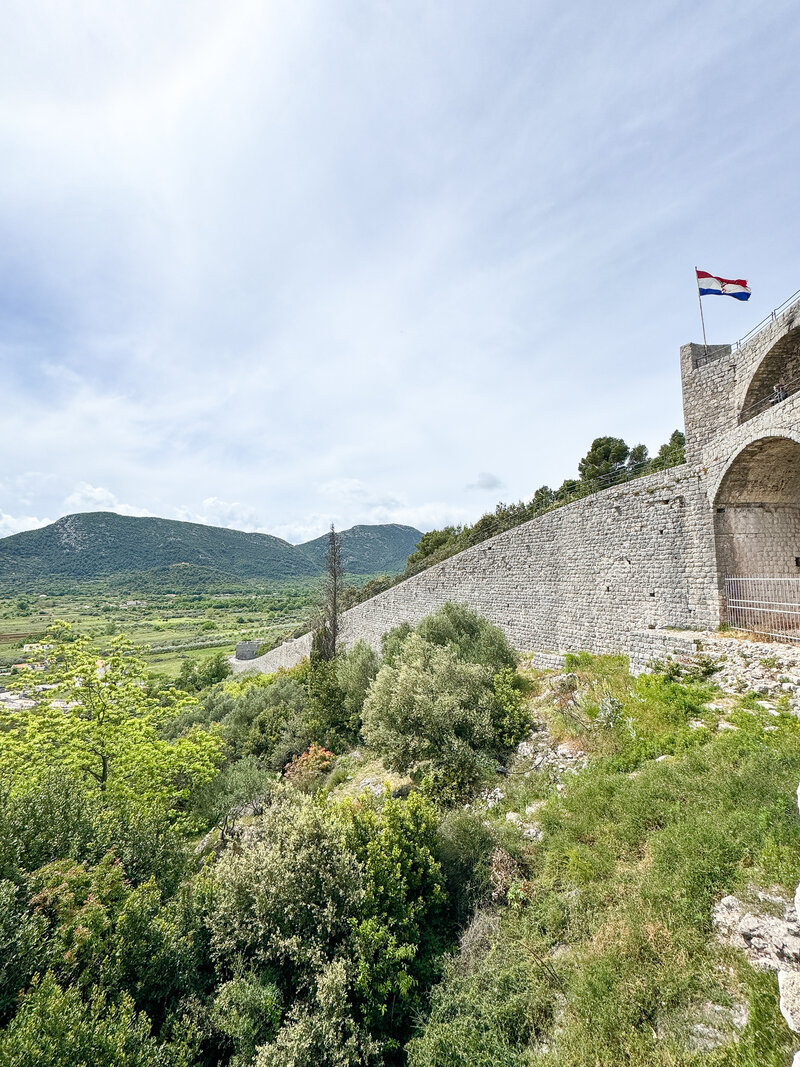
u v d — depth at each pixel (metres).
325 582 38.03
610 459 35.06
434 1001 6.54
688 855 6.30
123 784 15.00
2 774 11.38
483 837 8.87
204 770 16.39
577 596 19.94
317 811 8.49
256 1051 6.10
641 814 7.61
